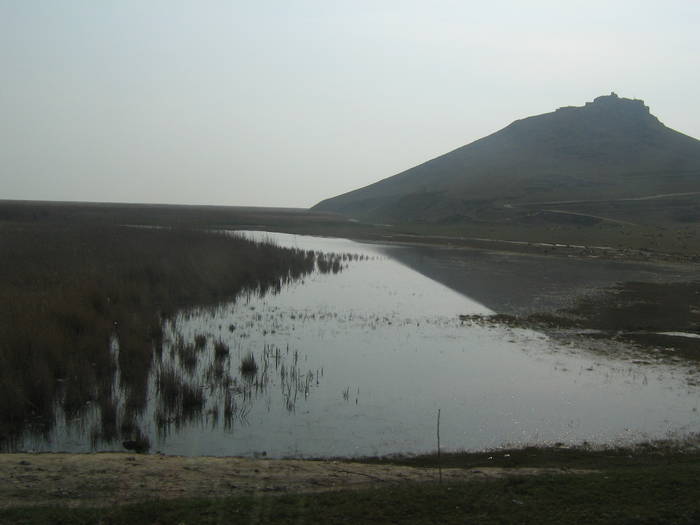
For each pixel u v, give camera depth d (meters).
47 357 14.40
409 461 10.27
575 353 18.03
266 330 20.64
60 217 77.31
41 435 11.20
